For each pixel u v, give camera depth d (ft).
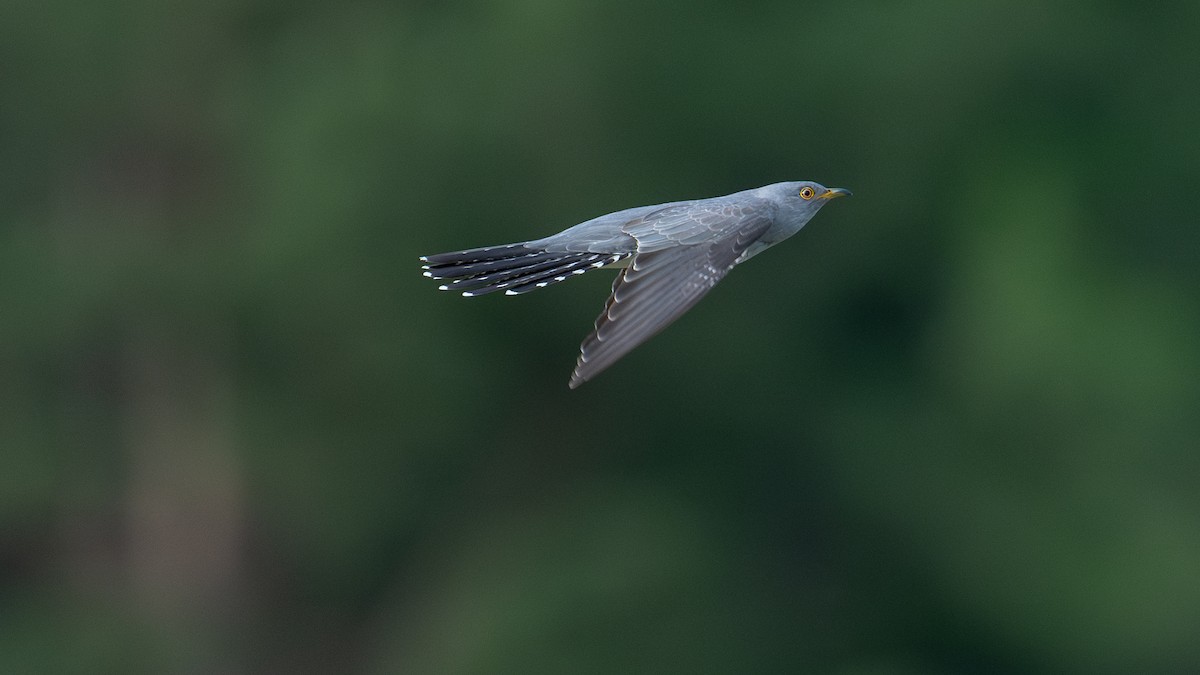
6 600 71.10
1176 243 59.77
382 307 59.62
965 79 59.06
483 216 58.44
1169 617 55.77
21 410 66.59
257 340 61.72
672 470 62.13
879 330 61.87
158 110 66.49
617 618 57.88
